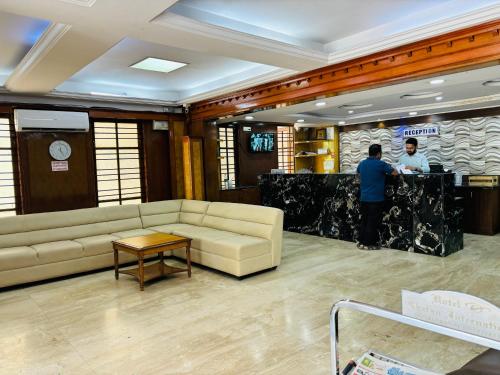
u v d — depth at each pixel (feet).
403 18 12.39
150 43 13.88
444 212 16.84
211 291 13.48
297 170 34.63
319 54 14.16
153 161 23.70
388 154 32.17
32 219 16.21
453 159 28.12
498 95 22.67
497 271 14.69
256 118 28.68
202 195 23.81
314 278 14.49
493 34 10.98
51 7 8.86
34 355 9.26
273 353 9.04
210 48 12.35
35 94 18.65
